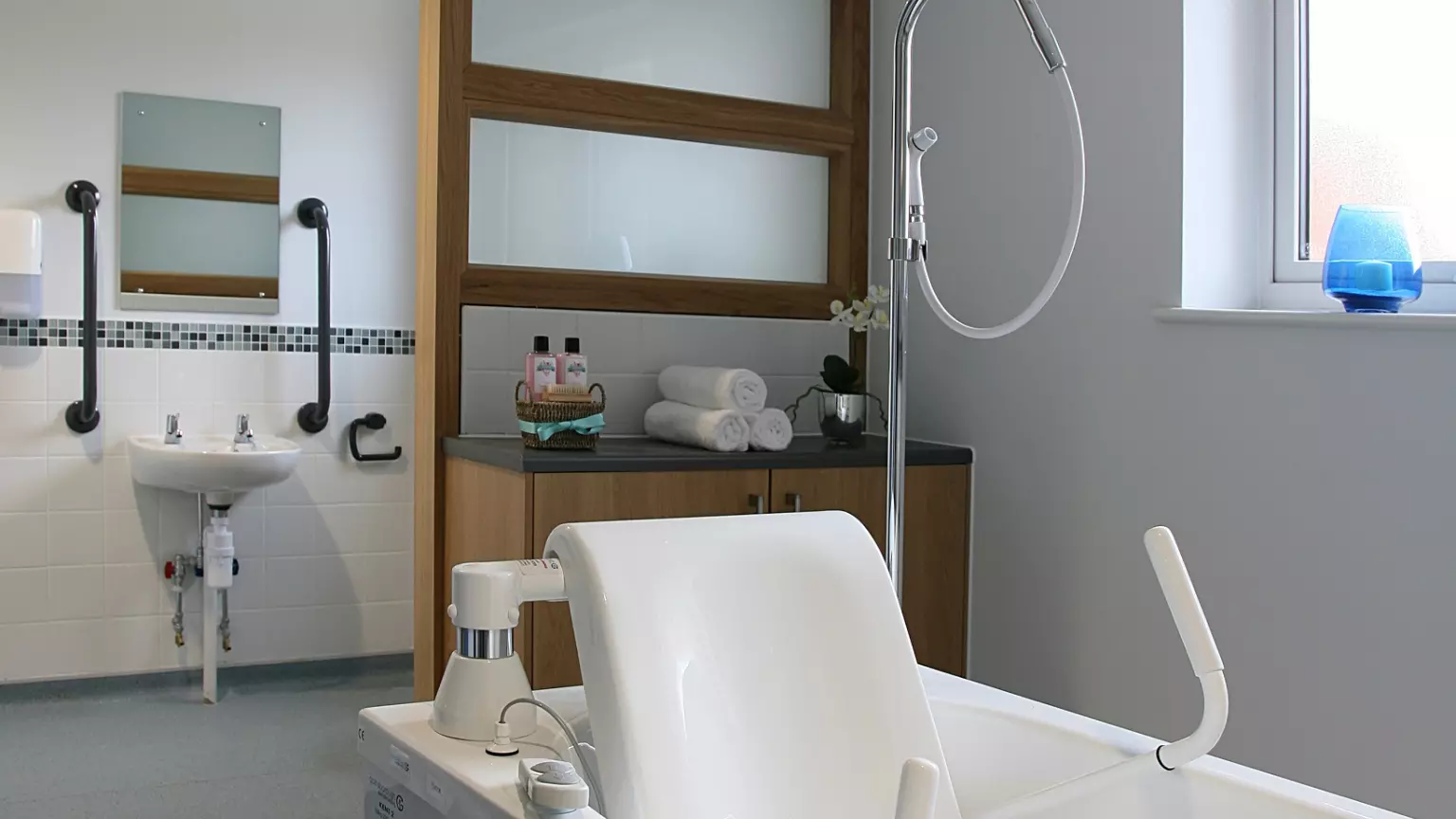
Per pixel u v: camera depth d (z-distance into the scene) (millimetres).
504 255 2883
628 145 3010
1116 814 1253
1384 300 1927
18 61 3670
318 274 3947
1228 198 2268
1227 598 2133
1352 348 1922
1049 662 2527
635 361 2961
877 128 3154
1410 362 1839
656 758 1161
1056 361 2516
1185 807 1254
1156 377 2275
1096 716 2410
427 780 1195
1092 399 2422
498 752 1199
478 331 2803
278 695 3867
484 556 2574
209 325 3914
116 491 3812
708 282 3033
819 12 3188
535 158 2912
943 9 2869
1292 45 2229
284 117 3998
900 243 1829
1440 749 1797
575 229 2959
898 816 830
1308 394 1989
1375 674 1887
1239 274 2289
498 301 2824
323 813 2867
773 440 2684
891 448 1882
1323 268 2016
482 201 2857
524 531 2369
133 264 3816
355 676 4117
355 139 4094
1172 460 2242
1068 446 2484
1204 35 2230
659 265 3045
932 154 2908
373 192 4121
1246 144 2279
